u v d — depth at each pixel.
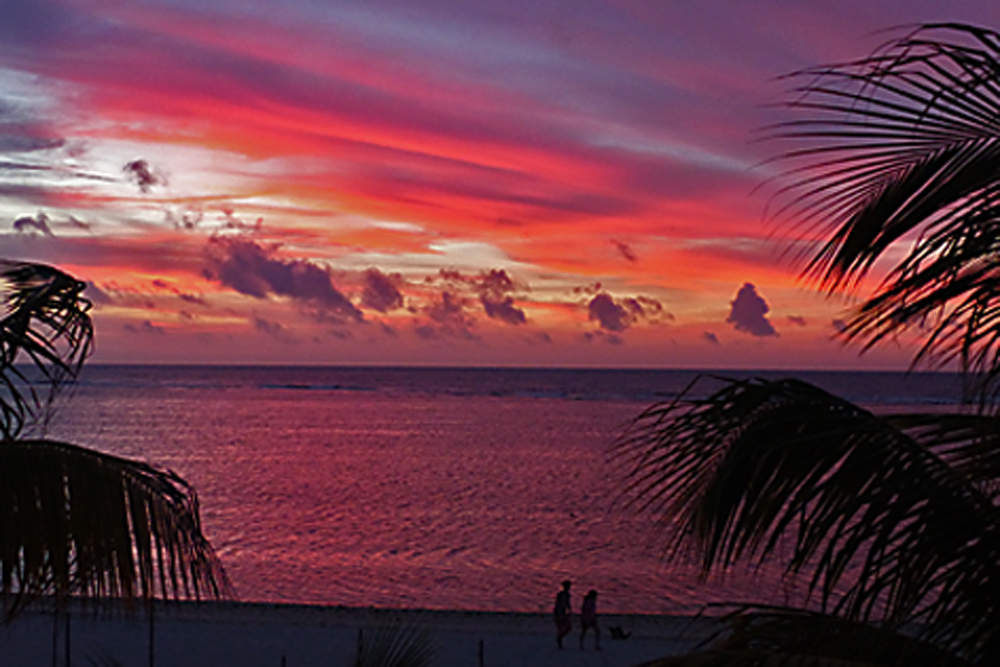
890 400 173.25
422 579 31.84
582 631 19.97
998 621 2.89
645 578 31.56
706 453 3.30
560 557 35.59
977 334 2.74
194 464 65.88
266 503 48.34
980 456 3.02
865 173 2.84
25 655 17.66
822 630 3.13
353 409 142.88
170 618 21.25
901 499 3.00
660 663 2.71
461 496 51.16
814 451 3.16
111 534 3.99
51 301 4.64
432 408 147.12
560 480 57.72
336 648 19.61
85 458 4.11
